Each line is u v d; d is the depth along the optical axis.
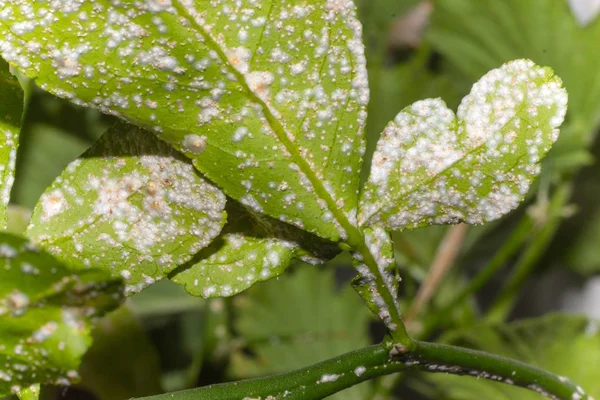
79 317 0.29
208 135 0.30
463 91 0.57
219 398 0.31
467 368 0.32
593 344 0.42
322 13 0.30
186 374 0.55
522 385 0.33
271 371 0.55
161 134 0.30
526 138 0.31
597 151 0.53
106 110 0.30
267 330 0.56
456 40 0.54
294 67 0.30
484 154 0.31
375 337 0.64
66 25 0.30
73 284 0.29
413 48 0.58
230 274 0.31
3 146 0.31
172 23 0.30
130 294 0.31
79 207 0.31
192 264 0.31
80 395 0.44
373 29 0.58
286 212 0.31
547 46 0.50
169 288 0.53
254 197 0.31
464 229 0.50
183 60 0.30
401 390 0.63
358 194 0.31
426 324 0.51
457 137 0.31
